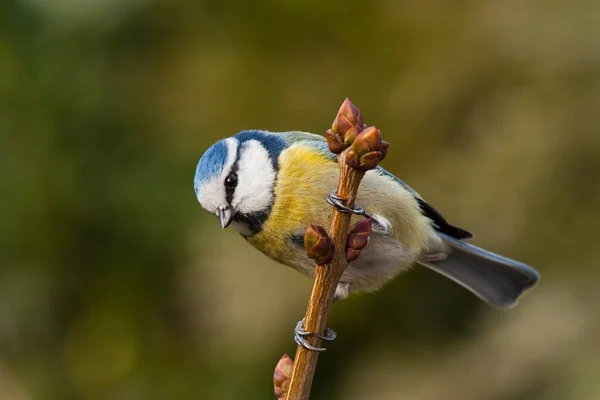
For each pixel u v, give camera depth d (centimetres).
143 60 1252
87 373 1185
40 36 1226
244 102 1193
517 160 1042
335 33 1196
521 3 1103
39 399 1171
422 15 1158
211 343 1111
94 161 1188
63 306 1191
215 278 1088
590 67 1045
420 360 1077
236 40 1231
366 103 1139
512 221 1041
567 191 1035
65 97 1201
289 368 480
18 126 1180
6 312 1172
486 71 1088
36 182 1164
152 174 1174
